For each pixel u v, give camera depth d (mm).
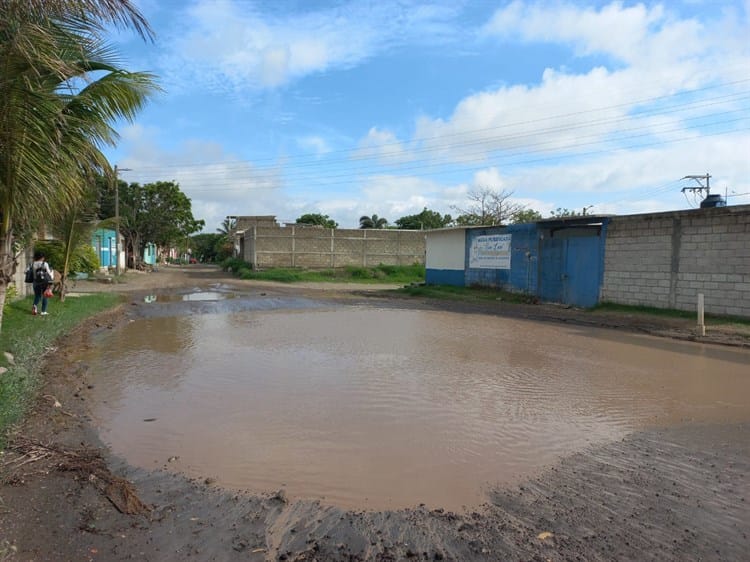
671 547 3398
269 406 6418
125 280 30250
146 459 4809
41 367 7957
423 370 8531
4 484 4031
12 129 6262
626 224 16812
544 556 3279
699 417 6250
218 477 4441
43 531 3424
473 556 3271
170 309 17109
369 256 38688
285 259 36719
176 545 3363
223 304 18688
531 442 5359
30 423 5488
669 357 10070
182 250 100750
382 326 13875
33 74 6402
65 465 4457
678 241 15219
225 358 9258
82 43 6672
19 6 5547
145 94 8133
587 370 8797
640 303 16406
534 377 8211
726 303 14016
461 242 25562
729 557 3291
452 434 5551
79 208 15422
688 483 4406
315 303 19844
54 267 18156
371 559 3240
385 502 4035
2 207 7094
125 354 9594
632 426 5898
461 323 14875
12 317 11703
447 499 4098
